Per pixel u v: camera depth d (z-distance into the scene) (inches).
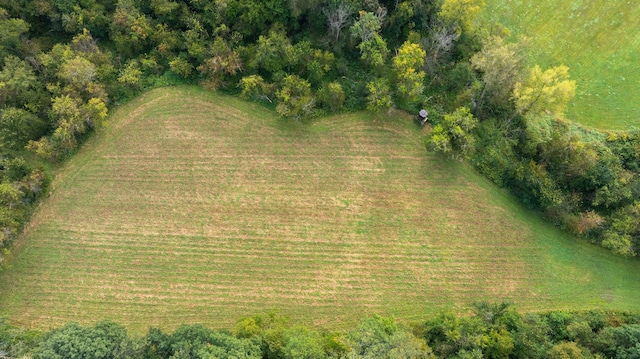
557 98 1916.8
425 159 2132.1
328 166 2129.7
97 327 1649.9
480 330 1662.2
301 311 1905.8
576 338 1710.1
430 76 2236.7
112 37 2233.0
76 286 1946.4
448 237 2014.0
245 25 2158.0
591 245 2006.6
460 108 2070.6
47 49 2224.4
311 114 2172.7
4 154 2037.4
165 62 2290.8
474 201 2063.2
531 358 1626.5
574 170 1990.7
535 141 2062.0
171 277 1961.1
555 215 2017.7
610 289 1937.7
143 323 1893.5
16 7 2122.3
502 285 1943.9
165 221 2050.9
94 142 2172.7
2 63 2078.0
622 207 1958.7
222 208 2070.6
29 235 2018.9
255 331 1712.6
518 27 2388.0
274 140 2175.2
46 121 2112.5
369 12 2054.6
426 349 1568.7
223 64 2121.1
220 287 1943.9
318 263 1975.9
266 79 2240.4
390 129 2177.7
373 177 2110.0
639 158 2049.7
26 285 1945.1
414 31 2215.8
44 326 1881.2
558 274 1962.4
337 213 2053.4
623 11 2397.9
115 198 2089.1
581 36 2361.0
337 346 1662.2
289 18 2159.2
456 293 1929.1
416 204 2063.2
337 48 2207.2
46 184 2089.1
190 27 2208.4
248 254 1994.3
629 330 1640.0
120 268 1975.9
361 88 2174.0
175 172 2133.4
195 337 1606.8
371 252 1993.1
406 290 1934.1
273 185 2103.8
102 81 2170.3
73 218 2053.4
